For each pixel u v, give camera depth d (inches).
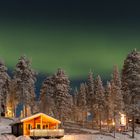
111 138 2807.6
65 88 3430.1
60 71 3476.9
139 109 2906.0
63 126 3462.1
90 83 4033.0
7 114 3914.9
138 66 2957.7
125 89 2992.1
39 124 2534.5
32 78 3442.4
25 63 3412.9
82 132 3088.1
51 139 2415.1
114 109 3518.7
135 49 3009.4
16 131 2623.0
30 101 3705.7
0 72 3358.8
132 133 2947.8
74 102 4975.4
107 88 3934.5
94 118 4045.3
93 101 3927.2
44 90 3912.4
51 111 3846.0
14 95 3442.4
